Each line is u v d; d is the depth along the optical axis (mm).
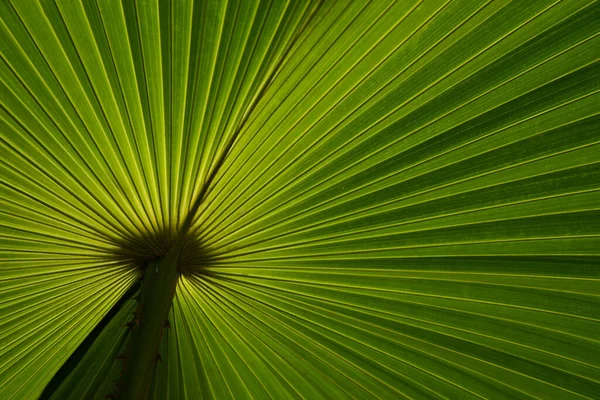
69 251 798
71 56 691
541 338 780
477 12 666
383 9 675
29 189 766
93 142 740
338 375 875
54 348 870
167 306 735
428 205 760
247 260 812
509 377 809
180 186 765
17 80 703
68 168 755
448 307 802
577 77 673
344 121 741
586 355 768
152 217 776
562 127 693
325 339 857
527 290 766
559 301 758
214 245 796
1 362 859
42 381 890
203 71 706
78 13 668
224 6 670
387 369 856
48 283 818
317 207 788
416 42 688
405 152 743
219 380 897
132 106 721
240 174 768
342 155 758
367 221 786
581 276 740
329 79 718
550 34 663
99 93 713
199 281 817
